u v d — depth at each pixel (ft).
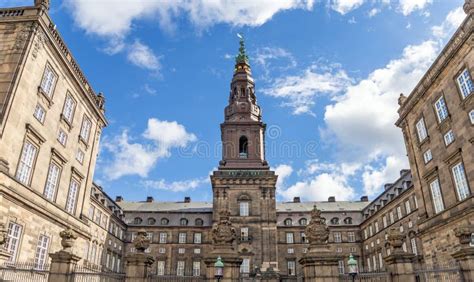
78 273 54.65
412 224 161.89
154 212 236.63
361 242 230.48
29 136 84.02
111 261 199.82
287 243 231.50
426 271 51.06
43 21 87.61
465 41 89.35
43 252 89.66
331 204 260.42
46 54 90.58
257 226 179.42
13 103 77.51
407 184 170.50
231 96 231.50
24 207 80.94
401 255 52.08
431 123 107.45
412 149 119.55
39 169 88.69
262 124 214.90
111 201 212.23
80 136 113.19
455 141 95.50
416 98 115.03
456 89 94.68
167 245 223.51
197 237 226.58
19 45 82.84
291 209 253.44
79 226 111.04
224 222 62.34
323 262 53.98
